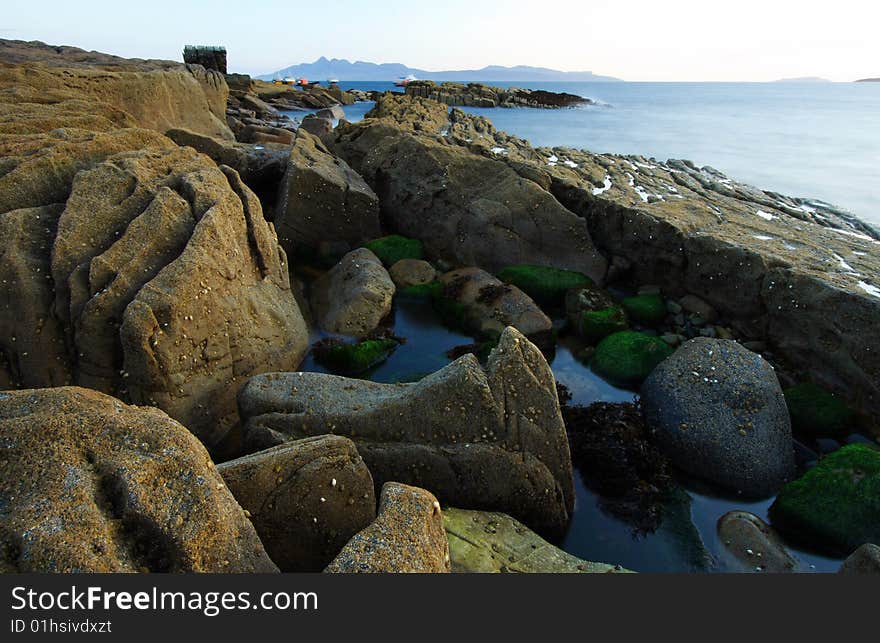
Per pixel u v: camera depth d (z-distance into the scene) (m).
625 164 24.27
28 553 4.23
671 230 15.75
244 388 9.96
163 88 26.22
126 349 9.47
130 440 5.13
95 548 4.38
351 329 14.32
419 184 19.83
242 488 6.62
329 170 19.14
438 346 14.57
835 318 12.12
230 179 13.70
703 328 14.98
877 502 8.57
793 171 34.34
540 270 16.91
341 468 7.16
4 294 10.08
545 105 87.00
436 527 6.02
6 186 11.79
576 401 12.50
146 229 10.84
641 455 10.43
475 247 18.31
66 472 4.73
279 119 55.00
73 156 12.98
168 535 4.66
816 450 11.16
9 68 21.33
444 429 9.01
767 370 11.12
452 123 36.25
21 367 10.02
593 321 14.62
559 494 9.16
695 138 49.50
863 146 44.69
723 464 10.08
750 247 14.41
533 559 7.64
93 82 23.19
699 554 8.80
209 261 10.74
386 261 17.83
